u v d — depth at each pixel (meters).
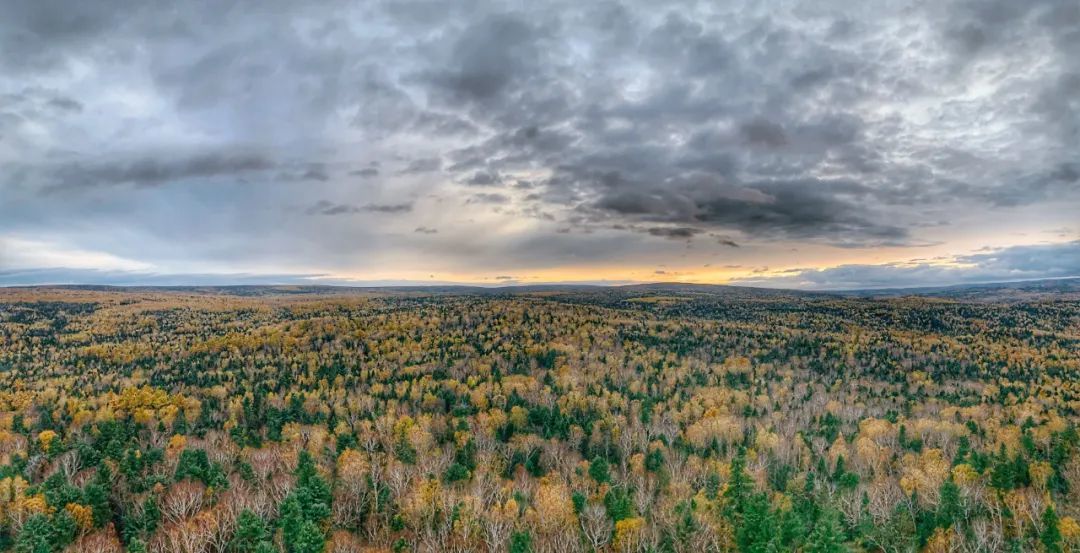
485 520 90.38
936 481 100.31
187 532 82.56
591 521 89.94
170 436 144.25
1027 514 85.38
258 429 157.62
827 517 65.25
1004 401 196.88
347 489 104.62
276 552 75.06
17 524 82.31
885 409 185.75
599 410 172.88
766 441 136.12
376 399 186.50
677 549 81.81
